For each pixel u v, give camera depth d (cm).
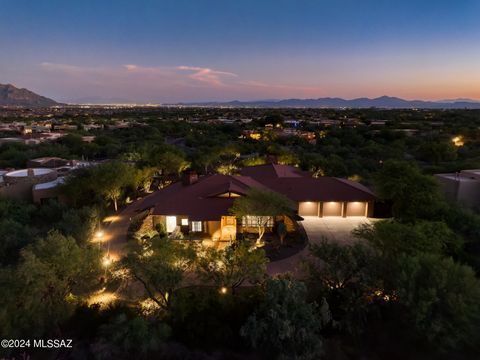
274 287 1358
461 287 1315
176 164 4541
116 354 1306
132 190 3878
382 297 1492
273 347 1273
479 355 1335
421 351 1380
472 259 1947
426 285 1361
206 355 1354
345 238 2598
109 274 1802
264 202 2328
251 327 1284
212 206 2611
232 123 14425
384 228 1770
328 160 4944
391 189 2702
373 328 1486
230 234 2564
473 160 4781
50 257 1418
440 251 1816
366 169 5097
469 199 2947
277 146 6519
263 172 3694
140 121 15800
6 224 2181
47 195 3231
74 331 1445
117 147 6856
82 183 3158
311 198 3023
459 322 1257
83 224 2408
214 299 1515
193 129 11556
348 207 3120
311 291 1630
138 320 1322
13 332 1201
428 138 7925
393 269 1499
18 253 1988
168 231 2691
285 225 2572
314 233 2706
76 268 1459
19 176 3516
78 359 1298
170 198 2720
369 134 9044
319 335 1350
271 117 14150
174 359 1327
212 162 5509
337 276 1576
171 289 1538
